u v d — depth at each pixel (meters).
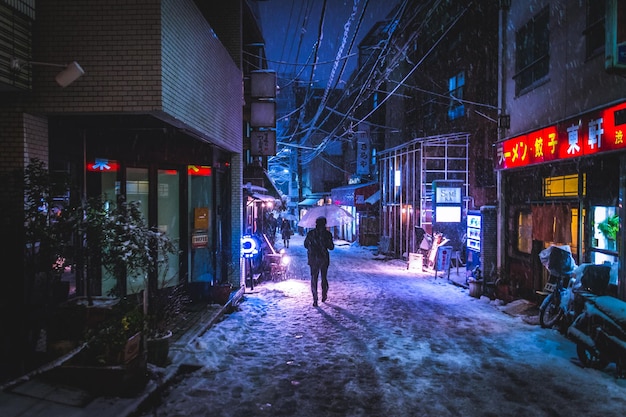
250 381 5.75
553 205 9.51
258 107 13.73
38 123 6.13
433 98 21.59
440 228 18.62
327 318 9.42
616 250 7.54
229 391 5.40
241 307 10.41
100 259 5.61
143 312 5.81
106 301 6.02
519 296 11.30
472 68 18.22
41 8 5.95
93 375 4.74
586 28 8.18
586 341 6.14
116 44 5.96
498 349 7.22
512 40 11.53
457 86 19.61
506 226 11.91
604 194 7.77
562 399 5.20
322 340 7.74
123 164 8.24
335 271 17.39
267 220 22.19
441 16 20.38
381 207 25.05
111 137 7.83
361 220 29.14
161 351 5.95
